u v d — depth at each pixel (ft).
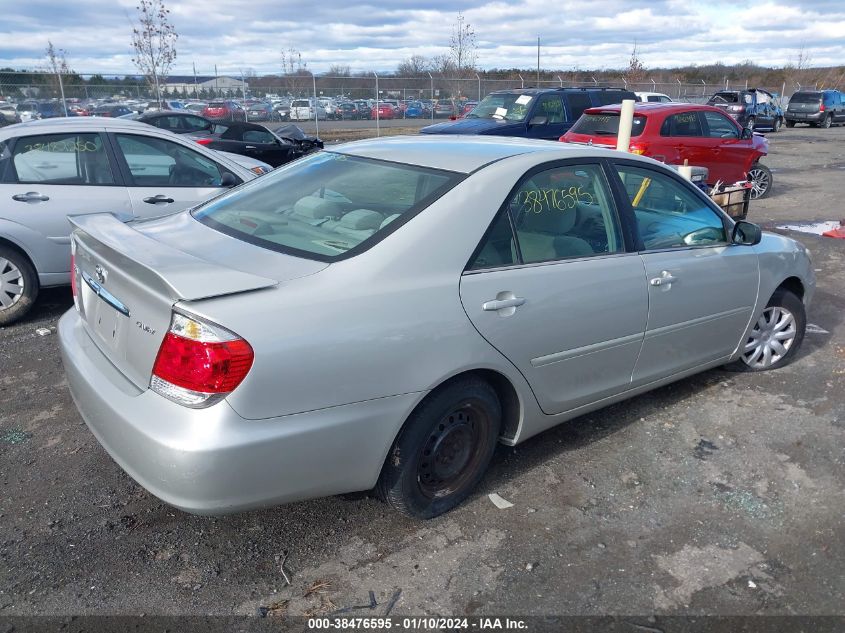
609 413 13.97
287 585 9.04
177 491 7.95
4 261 17.95
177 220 11.42
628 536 10.15
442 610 8.66
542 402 11.07
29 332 17.97
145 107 70.90
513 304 10.03
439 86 92.94
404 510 10.01
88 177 18.89
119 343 9.09
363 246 9.23
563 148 11.78
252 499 8.27
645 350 12.46
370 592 8.95
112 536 9.89
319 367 8.29
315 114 81.76
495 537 10.06
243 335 7.83
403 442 9.45
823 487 11.53
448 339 9.34
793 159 65.21
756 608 8.80
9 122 62.80
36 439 12.53
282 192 11.46
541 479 11.55
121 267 8.90
